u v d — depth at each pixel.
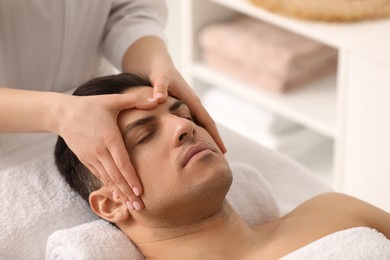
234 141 2.01
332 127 2.65
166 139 1.57
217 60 3.01
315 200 1.77
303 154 2.98
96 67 2.04
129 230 1.66
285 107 2.78
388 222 1.71
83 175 1.70
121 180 1.56
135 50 1.91
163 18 2.09
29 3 1.73
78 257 1.58
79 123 1.55
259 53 2.84
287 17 2.62
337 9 2.57
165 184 1.56
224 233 1.63
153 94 1.65
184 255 1.62
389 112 2.41
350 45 2.44
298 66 2.82
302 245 1.62
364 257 1.49
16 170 1.76
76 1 1.82
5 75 1.83
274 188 1.98
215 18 3.06
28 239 1.68
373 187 2.55
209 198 1.57
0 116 1.62
